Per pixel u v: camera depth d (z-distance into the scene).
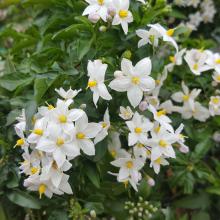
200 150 0.23
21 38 0.24
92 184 0.21
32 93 0.21
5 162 0.21
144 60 0.19
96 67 0.19
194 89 0.23
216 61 0.23
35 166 0.19
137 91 0.19
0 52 0.26
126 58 0.20
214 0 0.29
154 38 0.20
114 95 0.20
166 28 0.23
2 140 0.20
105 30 0.20
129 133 0.19
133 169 0.20
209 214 0.25
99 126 0.18
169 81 0.24
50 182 0.19
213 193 0.25
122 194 0.22
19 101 0.20
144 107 0.20
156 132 0.20
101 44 0.21
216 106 0.23
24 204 0.20
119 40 0.21
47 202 0.21
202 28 0.30
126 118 0.20
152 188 0.23
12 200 0.20
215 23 0.30
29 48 0.24
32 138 0.18
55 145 0.18
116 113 0.21
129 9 0.21
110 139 0.21
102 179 0.21
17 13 0.31
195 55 0.23
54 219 0.21
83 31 0.20
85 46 0.20
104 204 0.22
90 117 0.20
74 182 0.21
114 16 0.19
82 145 0.18
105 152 0.20
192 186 0.23
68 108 0.19
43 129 0.18
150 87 0.19
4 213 0.21
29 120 0.19
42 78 0.19
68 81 0.20
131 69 0.19
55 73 0.20
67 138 0.18
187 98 0.23
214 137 0.24
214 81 0.24
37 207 0.20
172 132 0.19
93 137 0.19
